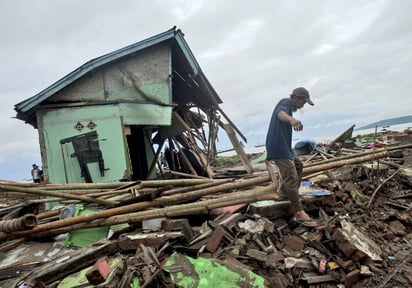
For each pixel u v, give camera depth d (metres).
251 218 3.85
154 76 7.44
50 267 3.03
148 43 7.29
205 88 8.68
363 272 2.83
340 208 4.28
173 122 8.94
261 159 11.98
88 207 4.52
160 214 3.92
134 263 2.77
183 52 7.73
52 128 6.73
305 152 11.62
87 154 6.61
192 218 4.20
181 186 5.22
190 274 2.55
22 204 5.97
